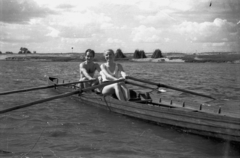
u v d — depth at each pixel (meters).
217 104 8.29
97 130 5.81
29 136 5.20
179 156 4.48
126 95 7.57
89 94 8.39
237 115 5.95
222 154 4.60
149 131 5.91
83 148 4.64
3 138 5.02
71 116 6.96
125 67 39.12
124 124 6.43
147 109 6.61
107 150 4.61
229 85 13.23
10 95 10.01
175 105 7.22
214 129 5.33
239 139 4.95
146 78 19.58
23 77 18.67
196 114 5.62
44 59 52.84
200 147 4.90
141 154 4.46
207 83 15.34
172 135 5.66
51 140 5.02
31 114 7.00
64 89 10.01
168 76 21.52
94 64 9.38
